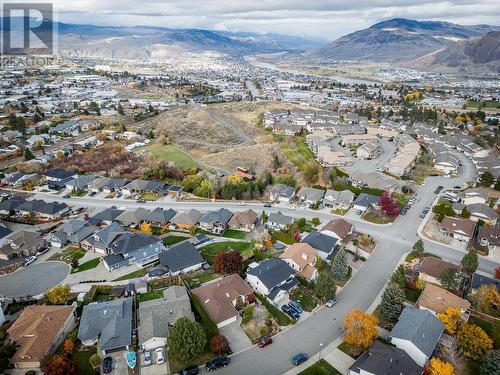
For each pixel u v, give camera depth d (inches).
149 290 3157.0
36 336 2459.4
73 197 5157.5
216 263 3336.6
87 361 2425.0
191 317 2672.2
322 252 3609.7
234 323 2751.0
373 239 3998.5
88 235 3971.5
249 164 6722.4
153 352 2496.3
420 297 2935.5
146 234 3848.4
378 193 4982.8
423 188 5442.9
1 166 6363.2
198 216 4370.1
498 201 4916.3
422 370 2284.7
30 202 4665.4
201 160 7224.4
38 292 3161.9
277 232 3954.2
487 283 3090.6
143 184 5339.6
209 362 2379.4
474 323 2765.7
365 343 2454.5
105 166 6422.2
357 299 3048.7
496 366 2182.6
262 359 2448.3
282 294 3024.1
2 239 3843.5
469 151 7253.9
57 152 6850.4
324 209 4709.6
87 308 2736.2
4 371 2316.7
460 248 3826.3
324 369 2368.4
